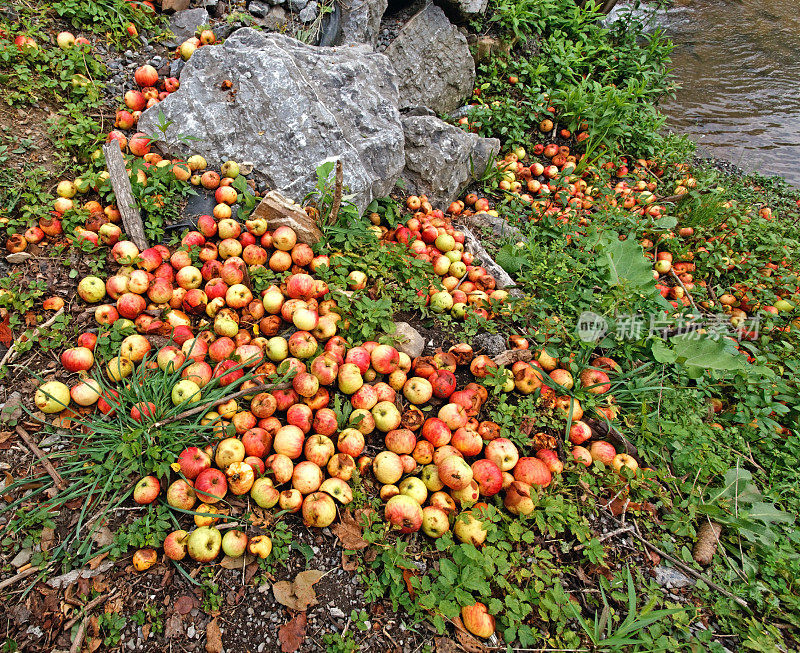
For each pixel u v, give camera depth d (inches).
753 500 149.3
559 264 197.3
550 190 265.3
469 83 280.4
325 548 122.4
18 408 130.8
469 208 251.4
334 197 166.7
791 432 176.9
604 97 280.4
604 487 145.7
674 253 248.5
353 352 143.7
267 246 170.1
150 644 105.1
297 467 124.8
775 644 121.5
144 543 113.7
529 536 125.6
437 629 109.2
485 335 169.0
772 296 224.8
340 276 162.7
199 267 158.4
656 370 168.6
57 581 109.1
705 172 309.0
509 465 137.6
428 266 184.7
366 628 112.1
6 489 117.0
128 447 120.0
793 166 350.3
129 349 139.3
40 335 141.4
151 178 165.0
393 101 211.8
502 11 290.2
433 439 136.9
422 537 127.3
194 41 218.7
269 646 107.7
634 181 290.7
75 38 198.8
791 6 572.1
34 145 168.7
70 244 157.2
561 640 114.2
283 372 137.0
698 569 134.8
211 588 112.1
